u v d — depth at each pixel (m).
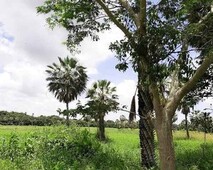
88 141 15.18
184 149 19.23
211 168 13.23
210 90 12.62
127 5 10.45
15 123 67.06
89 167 12.71
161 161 9.76
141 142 12.66
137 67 8.80
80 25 12.45
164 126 9.77
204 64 9.06
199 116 16.36
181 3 8.92
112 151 15.50
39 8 11.89
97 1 10.72
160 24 8.54
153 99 9.85
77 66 50.16
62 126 17.38
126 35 9.88
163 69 8.42
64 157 13.70
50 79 50.25
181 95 9.73
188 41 8.76
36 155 14.03
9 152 14.56
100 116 11.12
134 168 12.77
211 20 8.95
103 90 36.91
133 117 10.24
